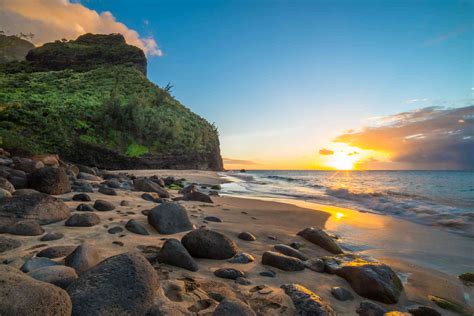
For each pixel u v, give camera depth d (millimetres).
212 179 23109
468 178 36000
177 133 41375
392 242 5332
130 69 62781
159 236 3885
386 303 2803
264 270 3127
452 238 5664
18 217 3611
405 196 12578
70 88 46594
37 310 1408
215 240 3383
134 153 34344
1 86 43281
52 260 2441
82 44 72438
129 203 6074
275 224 6098
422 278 3561
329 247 4539
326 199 12031
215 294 2320
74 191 6934
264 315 2186
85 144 31188
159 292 2051
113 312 1679
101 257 2795
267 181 26141
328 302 2641
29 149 24406
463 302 2982
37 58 62750
